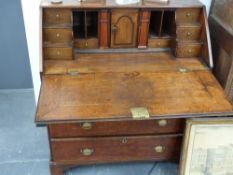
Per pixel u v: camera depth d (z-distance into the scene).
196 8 1.62
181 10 1.62
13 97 2.38
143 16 1.61
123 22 1.62
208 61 1.62
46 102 1.34
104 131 1.44
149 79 1.51
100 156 1.54
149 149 1.55
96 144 1.49
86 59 1.64
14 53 2.24
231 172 1.55
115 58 1.66
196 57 1.71
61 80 1.48
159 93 1.43
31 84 2.44
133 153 1.56
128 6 1.56
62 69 1.55
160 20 1.66
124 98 1.38
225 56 1.64
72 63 1.60
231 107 1.37
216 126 1.42
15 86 2.43
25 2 1.69
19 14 2.07
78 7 1.53
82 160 1.55
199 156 1.49
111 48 1.70
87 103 1.35
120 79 1.50
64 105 1.33
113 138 1.47
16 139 1.97
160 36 1.71
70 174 1.73
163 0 1.63
